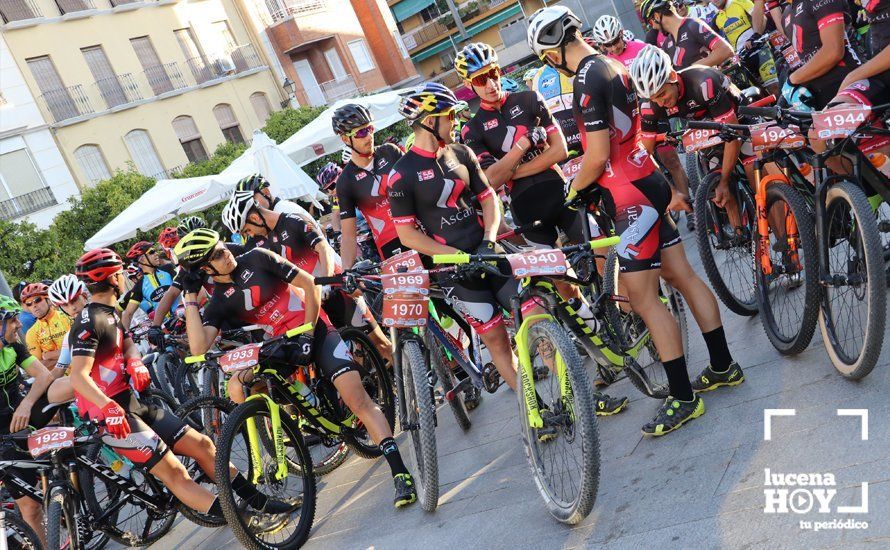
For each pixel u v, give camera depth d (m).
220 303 4.59
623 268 3.90
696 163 6.33
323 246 5.31
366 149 5.32
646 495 3.39
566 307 3.76
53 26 27.06
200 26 31.92
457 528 3.88
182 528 5.67
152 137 28.98
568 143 6.04
